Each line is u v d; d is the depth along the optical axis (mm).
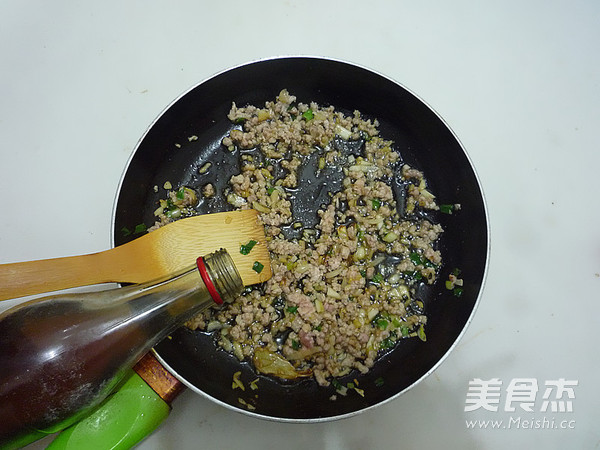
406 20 423
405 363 353
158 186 376
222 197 379
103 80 406
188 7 419
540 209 387
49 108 401
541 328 367
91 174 390
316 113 393
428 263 371
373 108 388
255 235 342
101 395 302
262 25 417
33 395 283
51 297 315
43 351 286
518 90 411
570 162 396
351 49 414
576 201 389
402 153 392
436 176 381
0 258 375
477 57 417
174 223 329
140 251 320
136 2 420
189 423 351
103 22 416
